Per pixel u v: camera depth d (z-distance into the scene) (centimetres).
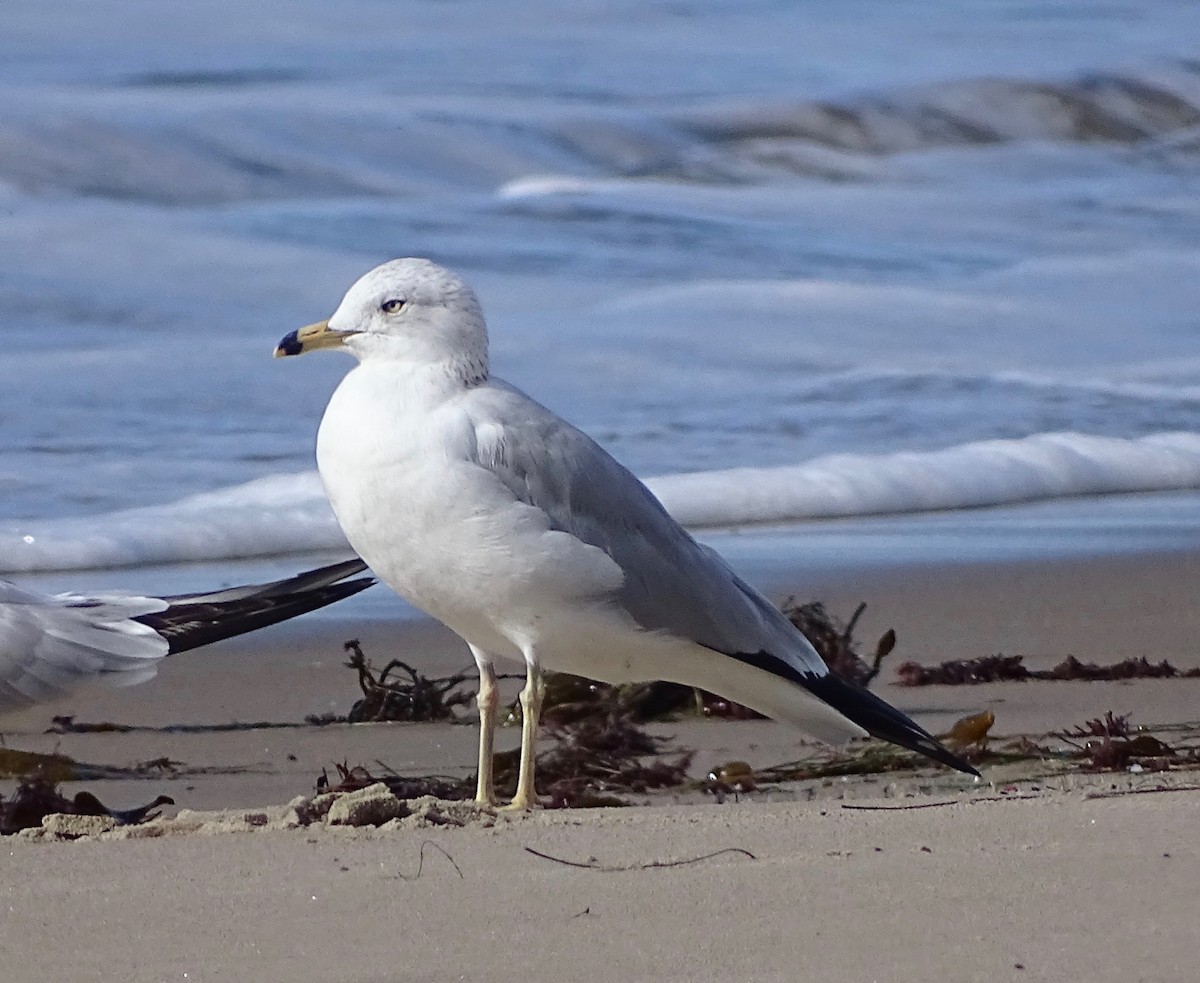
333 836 703
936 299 2459
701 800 854
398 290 845
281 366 2003
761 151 3306
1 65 3262
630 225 2761
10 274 2273
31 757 916
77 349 2036
